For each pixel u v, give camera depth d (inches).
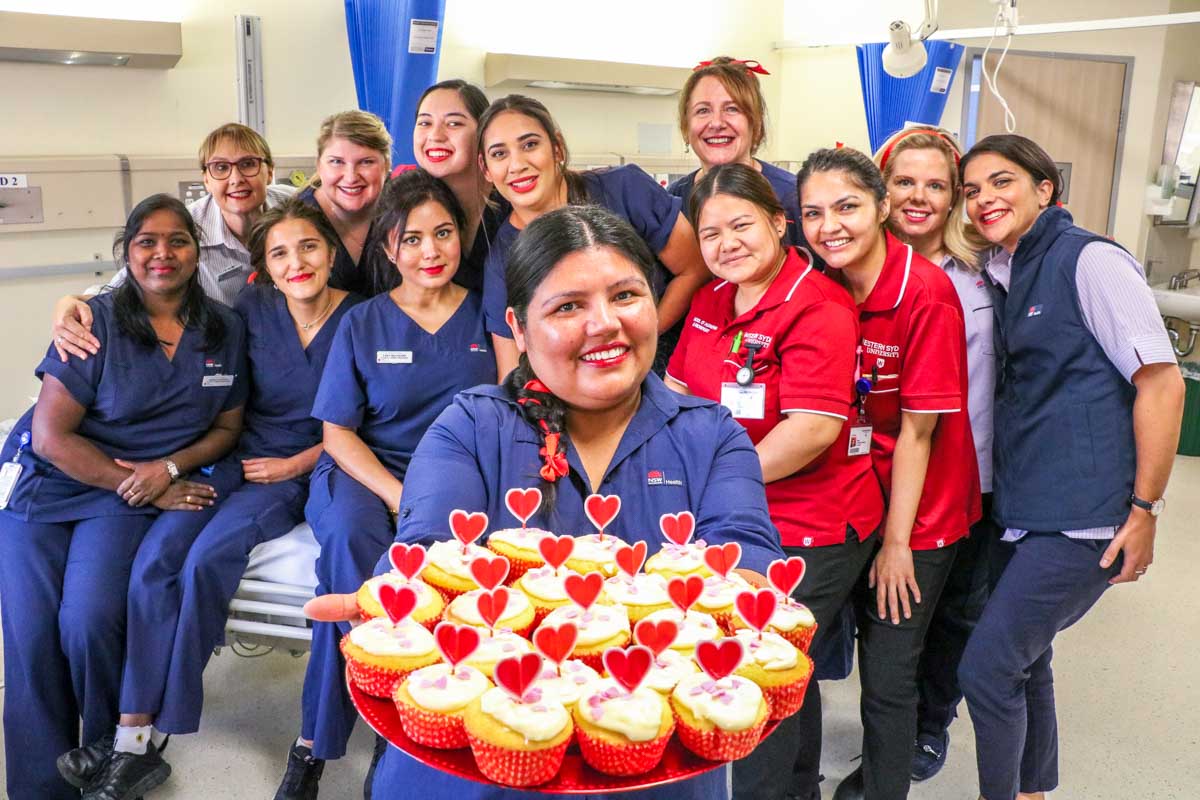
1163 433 73.8
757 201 76.8
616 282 48.7
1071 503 77.9
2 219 138.9
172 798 95.5
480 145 93.4
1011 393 83.7
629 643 49.2
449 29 183.5
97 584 90.4
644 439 55.1
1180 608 140.9
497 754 40.1
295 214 99.3
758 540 53.3
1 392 146.3
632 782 41.4
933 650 98.7
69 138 145.8
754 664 46.6
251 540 94.0
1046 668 88.7
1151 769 101.4
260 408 105.2
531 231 50.1
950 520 82.9
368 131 111.3
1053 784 92.2
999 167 83.0
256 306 103.9
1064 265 77.4
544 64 185.8
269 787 97.7
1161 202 223.8
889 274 80.8
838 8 216.2
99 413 96.3
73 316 95.7
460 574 52.6
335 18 169.3
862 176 78.4
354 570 87.5
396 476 95.7
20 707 90.8
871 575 83.0
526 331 51.0
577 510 55.0
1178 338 219.5
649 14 209.0
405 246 90.5
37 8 141.7
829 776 100.3
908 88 187.5
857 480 80.6
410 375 93.3
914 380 80.0
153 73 152.0
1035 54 203.2
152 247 93.7
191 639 90.0
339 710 88.3
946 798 97.2
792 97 229.5
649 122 214.7
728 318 82.1
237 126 114.9
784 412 76.7
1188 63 223.1
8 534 93.7
